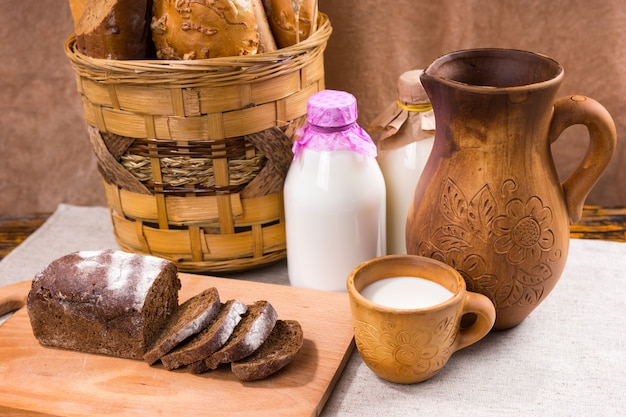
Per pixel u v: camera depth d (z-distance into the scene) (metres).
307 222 1.28
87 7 1.28
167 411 1.14
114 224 1.37
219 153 1.28
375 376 1.20
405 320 1.13
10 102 1.58
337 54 1.50
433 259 1.20
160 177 1.29
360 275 1.19
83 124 1.60
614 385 1.17
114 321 1.20
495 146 1.15
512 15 1.45
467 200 1.17
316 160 1.27
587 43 1.45
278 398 1.15
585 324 1.25
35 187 1.64
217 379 1.18
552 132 1.17
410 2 1.46
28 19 1.53
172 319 1.24
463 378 1.19
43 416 1.14
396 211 1.34
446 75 1.20
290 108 1.30
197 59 1.25
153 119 1.27
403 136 1.31
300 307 1.28
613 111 1.48
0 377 1.19
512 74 1.21
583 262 1.36
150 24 1.27
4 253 1.49
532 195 1.16
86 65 1.26
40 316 1.22
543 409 1.15
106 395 1.16
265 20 1.29
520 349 1.22
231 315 1.19
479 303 1.15
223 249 1.33
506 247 1.17
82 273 1.21
